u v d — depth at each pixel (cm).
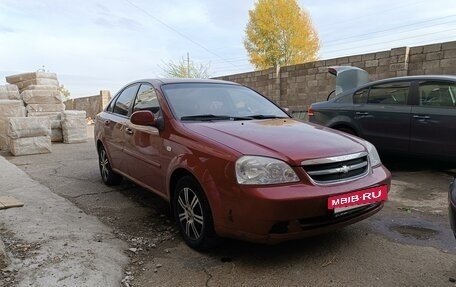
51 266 292
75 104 2677
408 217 407
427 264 301
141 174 432
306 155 293
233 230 291
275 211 273
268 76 1395
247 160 287
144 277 293
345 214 303
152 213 439
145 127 415
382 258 312
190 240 338
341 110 670
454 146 529
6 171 624
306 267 300
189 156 329
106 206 465
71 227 378
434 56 921
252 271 296
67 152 909
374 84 638
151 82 452
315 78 1236
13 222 383
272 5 3559
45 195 488
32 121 877
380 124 612
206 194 306
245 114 420
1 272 281
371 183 312
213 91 445
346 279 280
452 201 252
